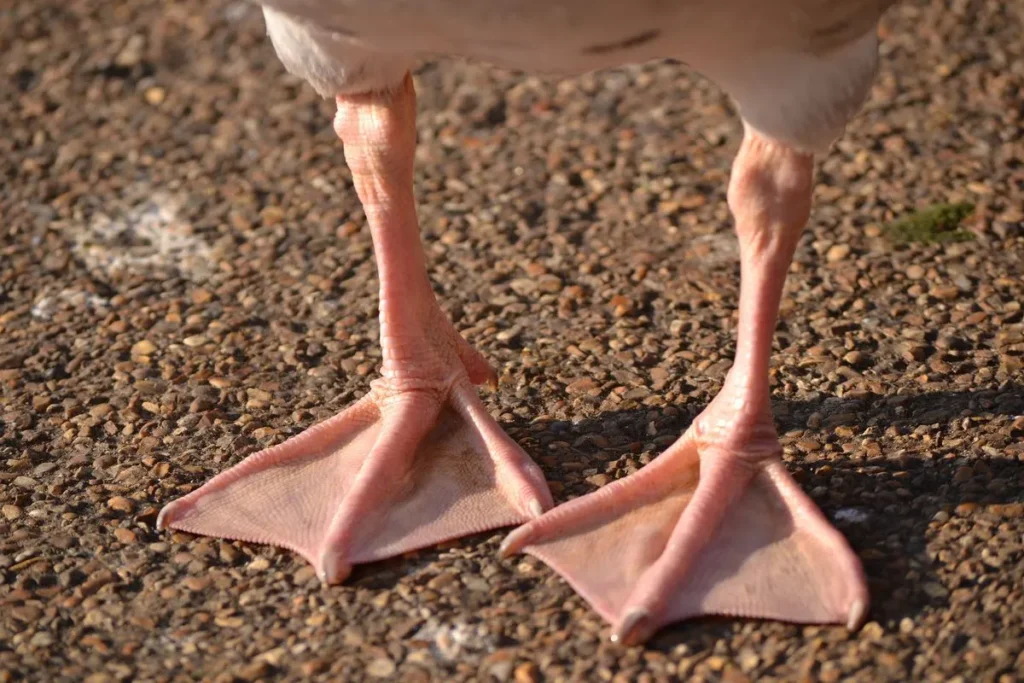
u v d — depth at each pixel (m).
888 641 3.74
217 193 6.55
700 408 4.86
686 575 3.92
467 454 4.48
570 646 3.82
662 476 4.24
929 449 4.51
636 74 7.32
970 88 6.96
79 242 6.21
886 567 4.00
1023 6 7.59
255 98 7.33
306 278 5.84
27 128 7.18
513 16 3.36
